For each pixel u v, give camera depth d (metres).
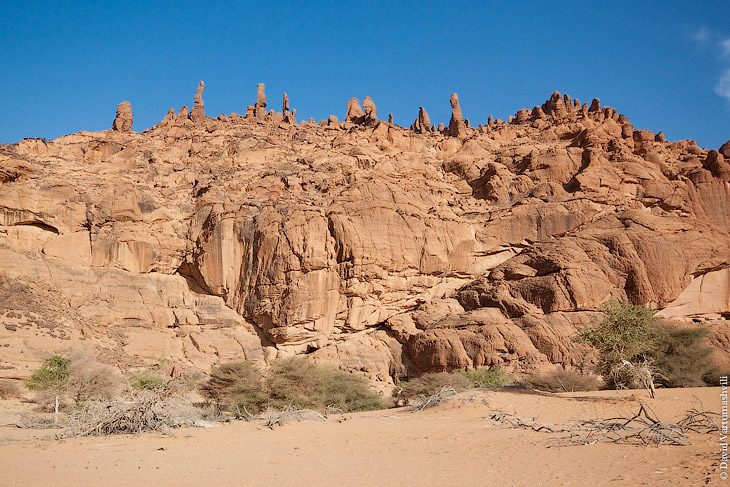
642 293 54.59
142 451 19.73
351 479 14.35
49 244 55.25
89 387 36.47
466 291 58.75
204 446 20.81
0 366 41.38
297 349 54.34
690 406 23.69
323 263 55.09
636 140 70.81
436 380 40.81
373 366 53.25
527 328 51.62
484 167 73.94
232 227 58.78
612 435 17.75
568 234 61.09
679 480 11.78
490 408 28.62
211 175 69.25
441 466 15.54
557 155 69.00
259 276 56.06
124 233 57.69
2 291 50.16
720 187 65.06
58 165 63.03
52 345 46.31
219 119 88.81
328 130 89.44
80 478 14.80
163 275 59.12
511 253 62.78
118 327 54.09
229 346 54.53
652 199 64.31
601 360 31.66
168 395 28.31
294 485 13.85
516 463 15.17
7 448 20.53
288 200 60.62
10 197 54.84
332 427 26.44
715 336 51.53
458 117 86.00
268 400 34.88
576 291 53.28
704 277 57.66
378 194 60.53
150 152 73.25
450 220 62.00
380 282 56.78
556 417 24.33
